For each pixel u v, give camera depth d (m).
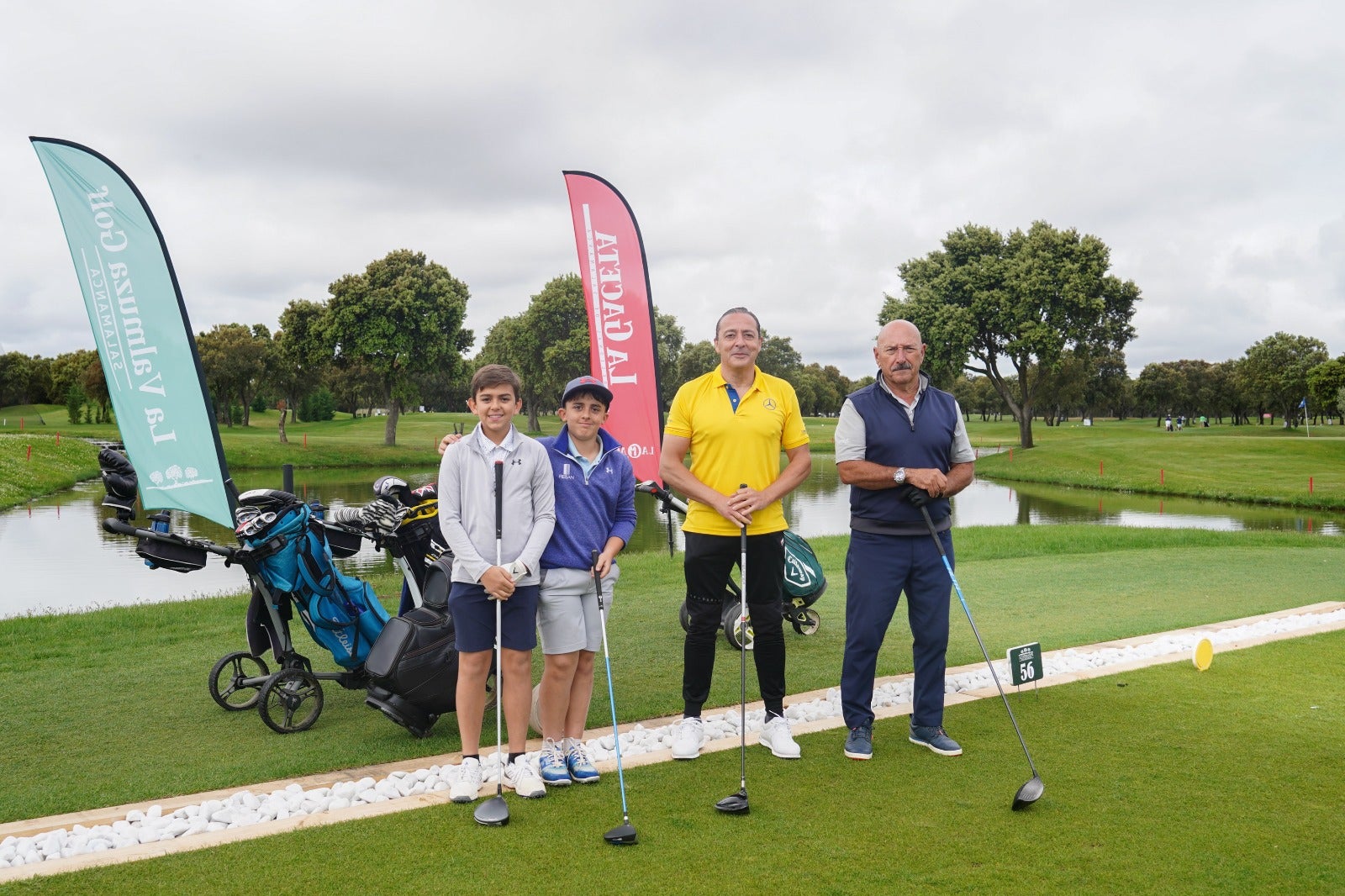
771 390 4.38
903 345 4.19
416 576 4.91
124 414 5.50
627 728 4.72
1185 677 5.38
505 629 3.82
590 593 4.09
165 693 5.52
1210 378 100.81
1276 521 22.27
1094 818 3.39
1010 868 2.99
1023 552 11.95
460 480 3.87
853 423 4.29
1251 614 7.44
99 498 26.56
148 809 3.66
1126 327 43.03
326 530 4.79
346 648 4.91
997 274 43.22
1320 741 4.23
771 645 4.32
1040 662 5.09
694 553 4.31
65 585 12.25
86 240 5.47
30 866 3.06
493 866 3.05
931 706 4.26
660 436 8.00
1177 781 3.75
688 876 2.96
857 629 4.23
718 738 4.50
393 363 48.72
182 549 4.55
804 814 3.47
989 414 123.06
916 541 4.23
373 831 3.35
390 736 4.68
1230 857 3.06
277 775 4.06
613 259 7.94
